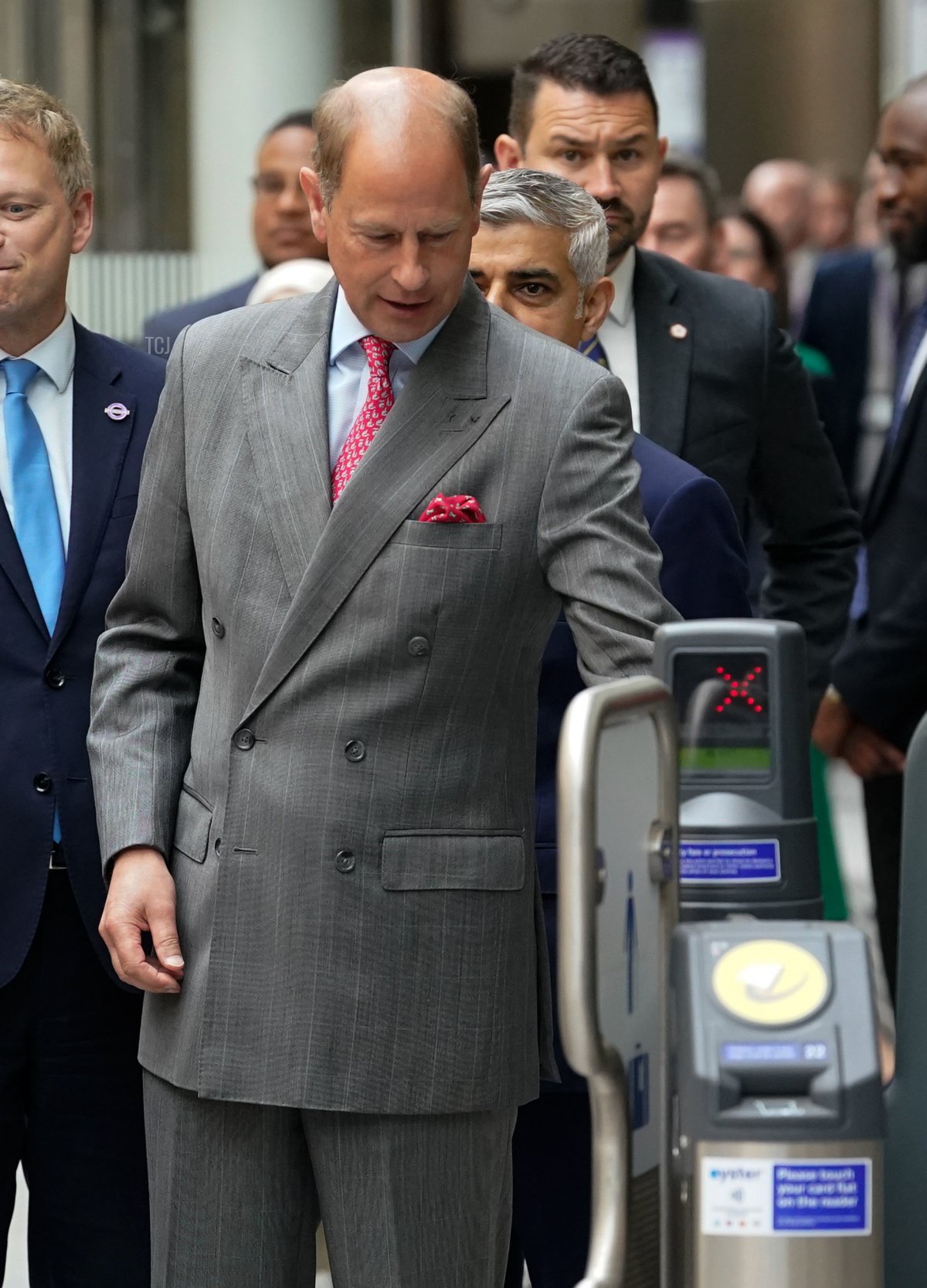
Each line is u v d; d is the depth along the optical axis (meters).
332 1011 3.34
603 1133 2.60
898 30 18.06
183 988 3.48
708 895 3.06
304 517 3.41
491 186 4.28
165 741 3.65
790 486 5.32
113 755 3.62
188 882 3.51
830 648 5.43
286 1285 3.55
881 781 6.38
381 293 3.30
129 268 11.04
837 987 2.58
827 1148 2.53
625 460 3.48
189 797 3.56
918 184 7.27
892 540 6.29
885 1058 6.32
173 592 3.67
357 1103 3.33
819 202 14.12
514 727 3.48
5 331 4.14
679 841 2.92
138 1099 4.21
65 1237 4.27
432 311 3.34
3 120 4.04
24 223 4.04
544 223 4.23
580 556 3.36
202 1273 3.50
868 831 6.49
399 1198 3.39
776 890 3.06
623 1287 2.57
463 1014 3.38
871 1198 2.54
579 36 5.20
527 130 5.19
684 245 7.37
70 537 4.09
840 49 18.36
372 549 3.35
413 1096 3.36
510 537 3.38
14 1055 4.17
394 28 12.80
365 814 3.35
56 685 4.07
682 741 3.09
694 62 18.30
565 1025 2.52
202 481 3.54
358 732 3.36
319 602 3.35
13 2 11.69
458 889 3.38
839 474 5.42
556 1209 4.23
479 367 3.45
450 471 3.39
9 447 4.14
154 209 11.79
